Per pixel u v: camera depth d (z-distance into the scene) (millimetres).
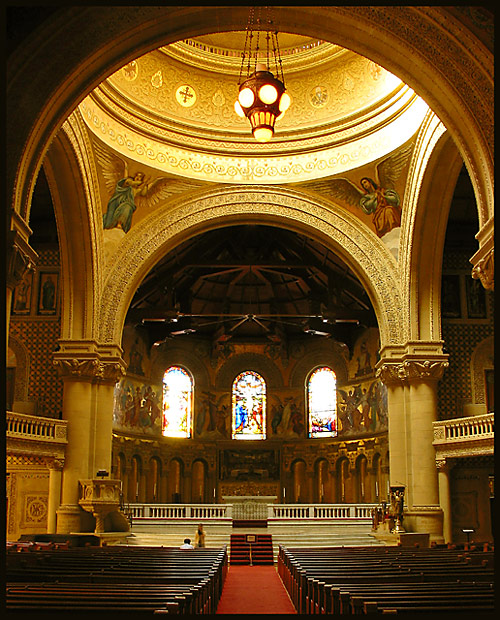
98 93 25359
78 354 26953
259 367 44656
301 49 28844
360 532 29234
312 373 43812
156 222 29297
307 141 29453
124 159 27203
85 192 25578
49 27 14297
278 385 44250
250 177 29875
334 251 29797
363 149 28094
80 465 26531
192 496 42062
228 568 24406
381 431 37875
